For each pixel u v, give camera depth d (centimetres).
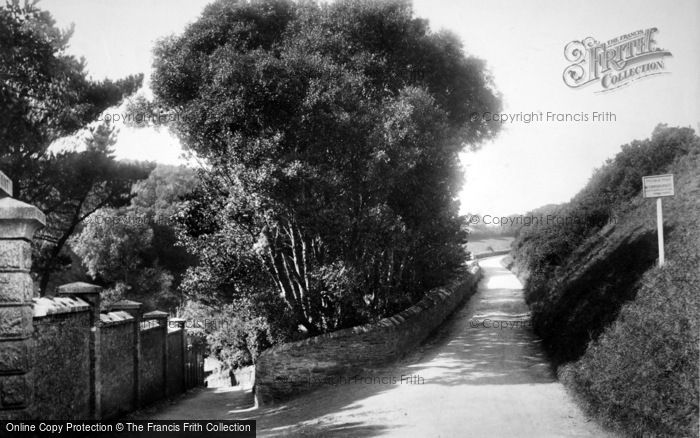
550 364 1298
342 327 1558
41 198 2141
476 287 3231
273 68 1312
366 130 1365
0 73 1734
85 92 2066
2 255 635
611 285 1256
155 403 1638
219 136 1455
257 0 1641
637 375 796
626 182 1953
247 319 1659
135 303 1447
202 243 1581
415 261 1928
